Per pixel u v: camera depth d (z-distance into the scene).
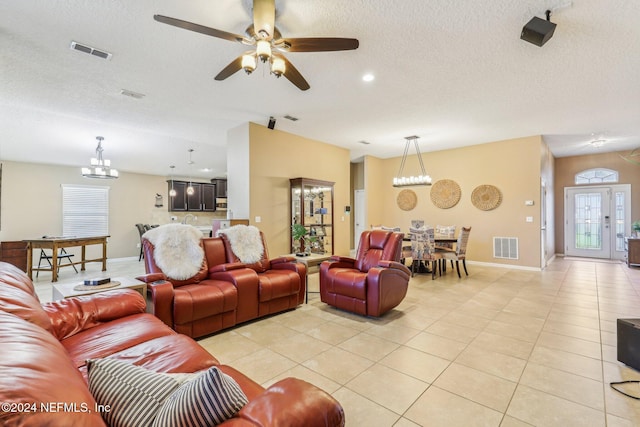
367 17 2.38
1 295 1.33
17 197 7.04
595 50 2.85
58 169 7.57
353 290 3.42
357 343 2.75
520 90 3.79
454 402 1.89
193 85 3.61
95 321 1.89
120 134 5.51
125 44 2.75
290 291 3.55
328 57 2.98
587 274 5.73
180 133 5.59
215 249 3.56
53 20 2.39
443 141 6.53
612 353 2.53
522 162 6.25
